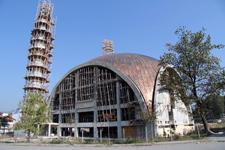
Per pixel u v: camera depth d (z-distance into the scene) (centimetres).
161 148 2980
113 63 7000
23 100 5569
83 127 7181
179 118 6525
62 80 8000
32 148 3591
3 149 3431
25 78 9619
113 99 6700
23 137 6912
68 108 7675
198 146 3016
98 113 6919
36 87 9331
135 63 7000
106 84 6938
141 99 6097
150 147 3241
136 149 3011
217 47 4653
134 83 6331
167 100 6469
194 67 4700
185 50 4741
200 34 4656
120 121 6388
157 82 6397
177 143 3703
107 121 6625
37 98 5606
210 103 4916
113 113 6631
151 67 7056
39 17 10238
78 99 7481
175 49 4834
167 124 6188
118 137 6312
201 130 6412
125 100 6450
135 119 6094
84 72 7544
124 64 6931
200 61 4659
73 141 4816
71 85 7788
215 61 4641
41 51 9869
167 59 4866
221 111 8894
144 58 7388
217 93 4656
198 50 4675
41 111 5512
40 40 9975
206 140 3775
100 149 3219
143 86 6400
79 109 7375
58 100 8038
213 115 9606
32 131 5469
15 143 4862
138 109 6147
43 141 5200
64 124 7631
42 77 9625
